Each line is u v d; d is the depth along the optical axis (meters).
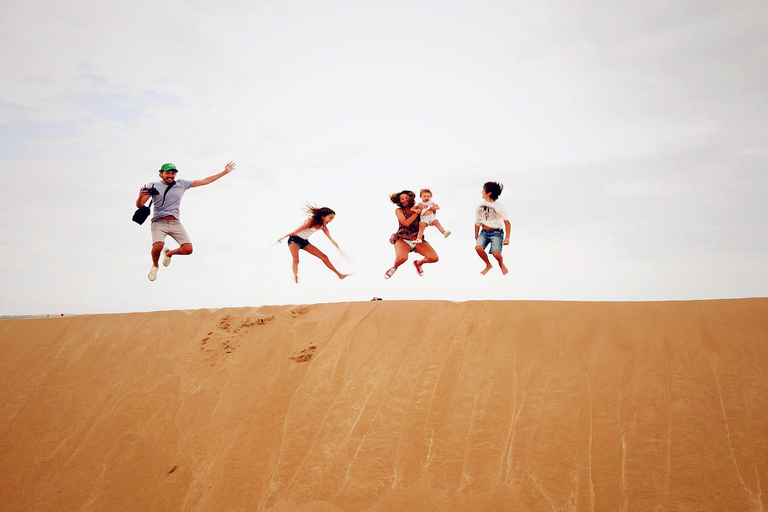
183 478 6.37
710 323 6.35
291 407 6.83
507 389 6.25
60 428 7.37
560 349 6.56
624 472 5.18
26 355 8.69
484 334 7.05
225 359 7.86
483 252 10.05
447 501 5.32
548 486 5.23
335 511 5.53
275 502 5.82
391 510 5.37
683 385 5.78
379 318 7.88
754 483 4.79
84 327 9.16
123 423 7.18
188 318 9.01
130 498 6.29
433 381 6.59
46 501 6.44
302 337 7.94
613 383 6.00
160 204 9.22
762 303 6.42
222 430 6.77
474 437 5.84
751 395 5.47
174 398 7.42
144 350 8.43
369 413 6.46
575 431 5.63
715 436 5.22
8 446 7.19
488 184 9.96
